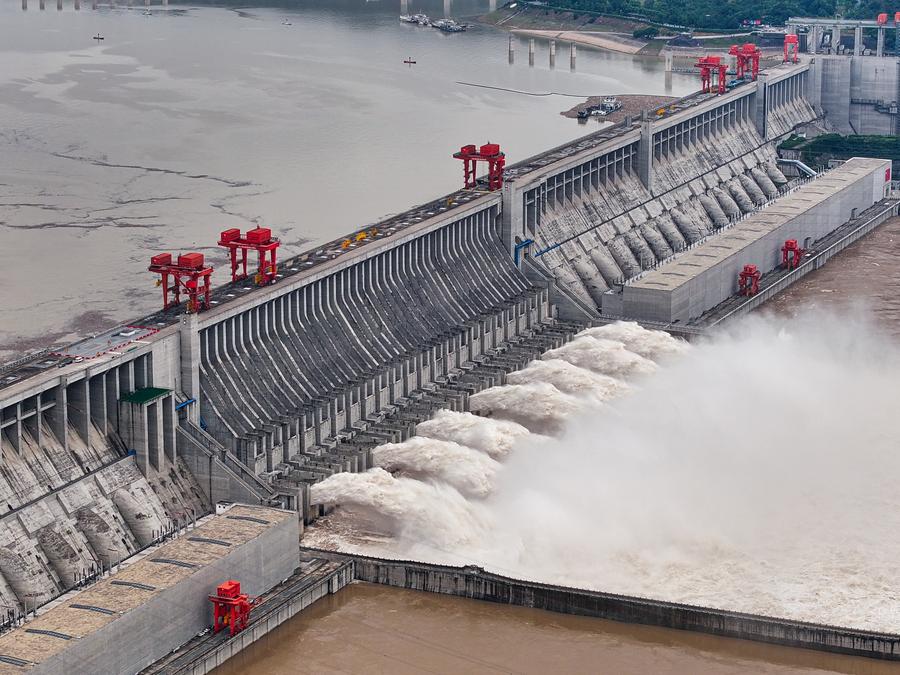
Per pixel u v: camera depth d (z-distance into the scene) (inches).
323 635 7081.7
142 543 7647.6
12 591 7003.0
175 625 6688.0
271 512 7465.6
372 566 7549.2
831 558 7780.5
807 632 6934.1
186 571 6801.2
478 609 7342.5
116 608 6446.9
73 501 7504.9
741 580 7554.1
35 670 5974.4
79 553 7372.1
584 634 7126.0
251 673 6752.0
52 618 6358.3
